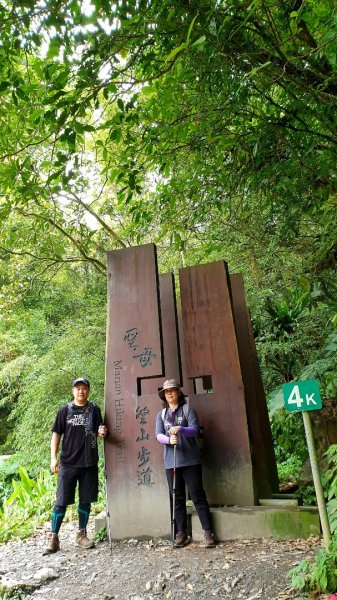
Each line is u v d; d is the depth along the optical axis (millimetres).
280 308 6543
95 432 4680
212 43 3002
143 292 5023
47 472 7805
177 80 3527
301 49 3396
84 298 9797
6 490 8695
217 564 3617
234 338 4867
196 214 4816
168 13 2961
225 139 3922
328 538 3074
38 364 8977
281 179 4164
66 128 3242
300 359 6613
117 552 4262
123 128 4023
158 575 3529
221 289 5020
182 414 4406
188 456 4285
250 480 4539
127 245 8922
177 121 3816
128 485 4629
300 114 3844
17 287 7848
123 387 4871
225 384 4805
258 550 3840
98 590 3443
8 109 3465
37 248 7363
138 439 4703
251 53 3008
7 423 12766
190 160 4473
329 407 5176
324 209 4086
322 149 3863
